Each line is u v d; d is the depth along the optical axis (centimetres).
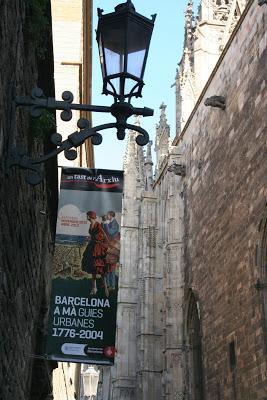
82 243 1362
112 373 6594
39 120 1221
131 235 7212
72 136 861
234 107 3062
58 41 3512
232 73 3136
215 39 4812
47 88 1470
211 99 3216
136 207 7319
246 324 2609
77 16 3550
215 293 3119
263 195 2541
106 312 1302
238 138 2959
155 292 5800
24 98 902
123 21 862
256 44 2795
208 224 3381
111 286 1330
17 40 984
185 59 4734
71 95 879
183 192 4103
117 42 861
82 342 1268
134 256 7106
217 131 3366
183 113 4484
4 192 880
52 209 1897
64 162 3116
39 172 863
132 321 6750
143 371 5516
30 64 1200
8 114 881
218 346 2975
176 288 4522
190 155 4000
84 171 1430
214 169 3362
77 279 1330
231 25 4431
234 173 2978
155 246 5944
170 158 4597
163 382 4416
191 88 4584
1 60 814
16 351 1212
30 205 1298
